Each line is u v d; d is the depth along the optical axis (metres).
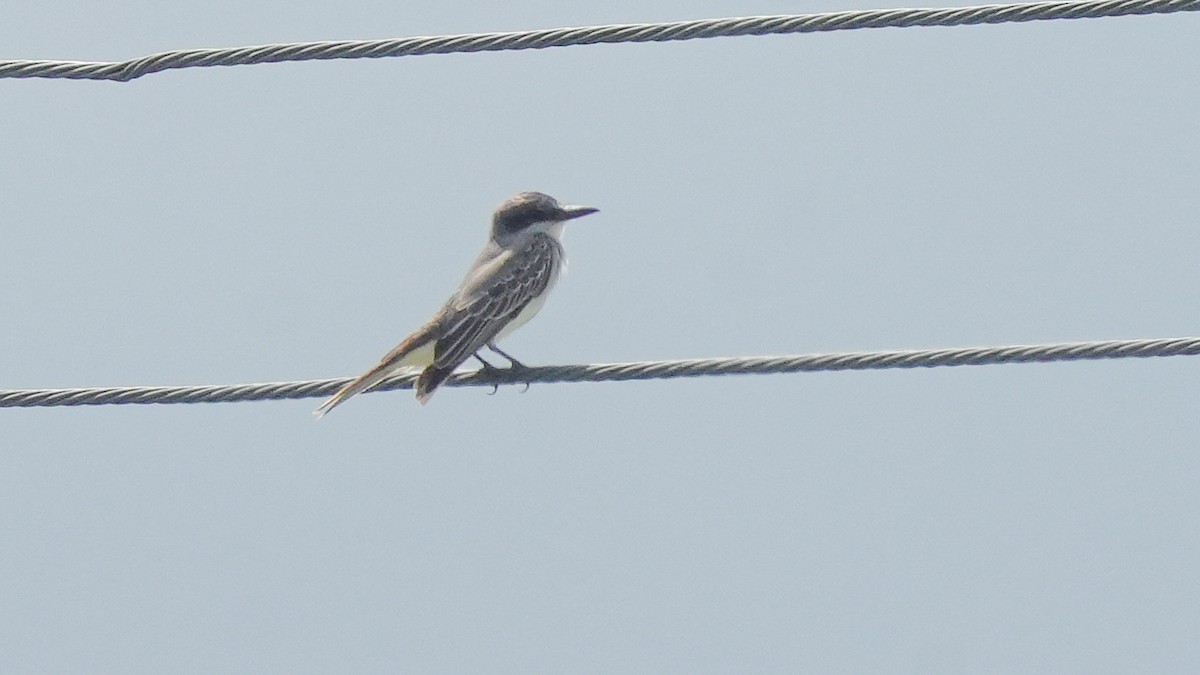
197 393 13.30
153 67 13.05
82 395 13.16
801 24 12.23
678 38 12.43
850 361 12.63
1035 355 12.44
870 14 12.27
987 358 12.47
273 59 12.88
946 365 12.52
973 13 12.20
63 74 13.16
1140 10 12.06
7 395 13.18
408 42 12.77
